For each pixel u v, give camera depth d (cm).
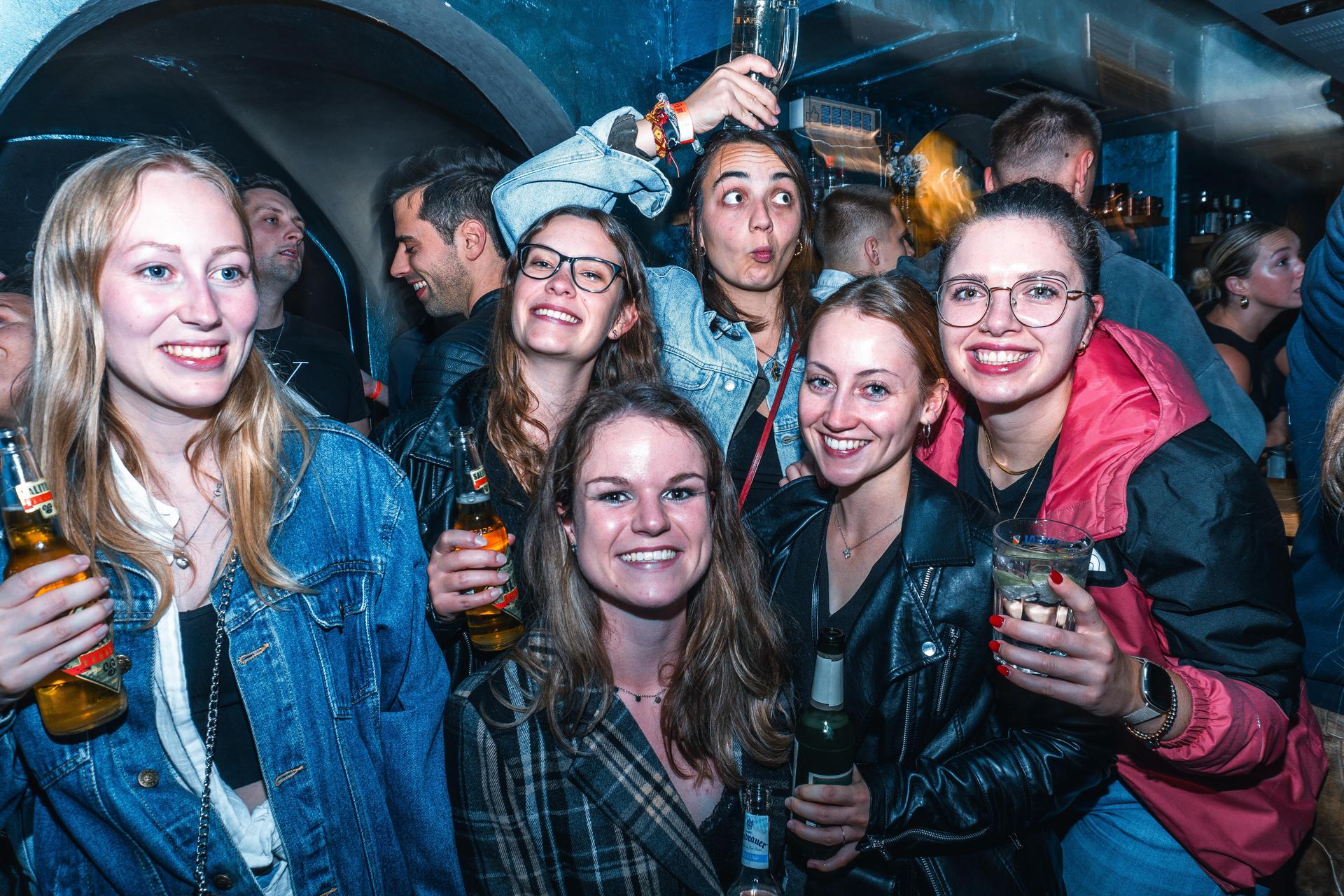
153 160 105
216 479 117
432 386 201
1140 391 134
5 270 252
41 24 186
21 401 130
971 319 136
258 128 321
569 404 180
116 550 108
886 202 291
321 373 259
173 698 111
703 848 125
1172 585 127
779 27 198
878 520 147
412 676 132
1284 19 402
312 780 118
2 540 104
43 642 94
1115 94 446
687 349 204
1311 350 162
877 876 133
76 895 113
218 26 265
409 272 272
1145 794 141
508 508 164
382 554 128
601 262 169
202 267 104
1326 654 162
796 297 217
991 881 134
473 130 348
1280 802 137
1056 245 131
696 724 132
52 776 107
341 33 272
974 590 136
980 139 445
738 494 191
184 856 112
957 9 341
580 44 290
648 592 122
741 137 206
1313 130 536
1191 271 561
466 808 126
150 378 104
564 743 123
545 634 131
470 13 255
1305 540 166
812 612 151
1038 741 133
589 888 124
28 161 260
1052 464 146
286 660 117
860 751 142
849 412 137
